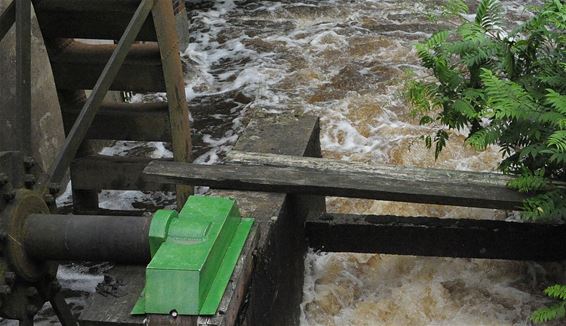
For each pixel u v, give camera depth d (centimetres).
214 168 510
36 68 768
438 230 539
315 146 596
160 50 681
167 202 775
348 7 1196
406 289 562
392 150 812
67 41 717
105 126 701
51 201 519
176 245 370
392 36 1091
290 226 505
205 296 358
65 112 716
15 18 583
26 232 462
